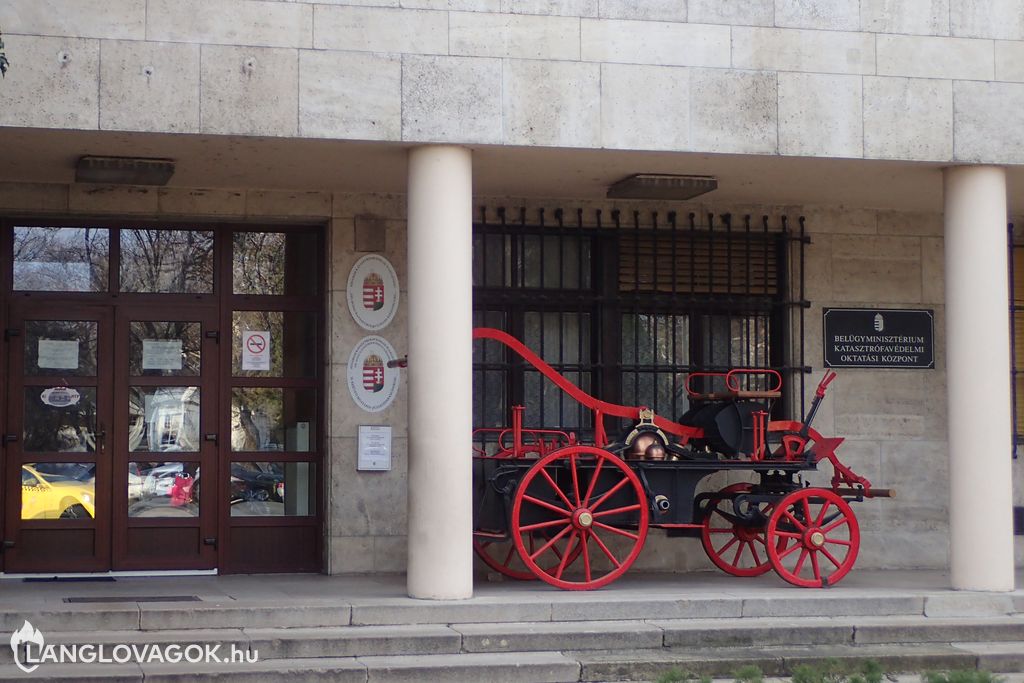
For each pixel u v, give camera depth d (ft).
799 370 39.22
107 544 35.47
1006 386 33.50
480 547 35.40
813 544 34.35
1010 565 33.19
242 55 29.73
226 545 36.19
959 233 33.68
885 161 33.04
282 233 37.42
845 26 32.78
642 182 34.96
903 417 39.99
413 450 30.73
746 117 32.07
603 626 30.01
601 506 33.81
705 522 36.73
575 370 38.34
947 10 33.35
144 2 29.30
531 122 31.01
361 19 30.37
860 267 40.09
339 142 30.45
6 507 34.96
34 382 35.42
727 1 32.19
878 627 30.76
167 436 36.22
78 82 28.89
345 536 36.19
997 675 28.50
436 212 30.76
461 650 28.55
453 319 30.71
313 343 37.37
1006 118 33.45
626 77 31.55
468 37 30.83
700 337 39.34
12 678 25.09
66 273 35.91
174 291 36.58
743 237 39.42
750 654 28.96
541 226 38.14
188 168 33.53
